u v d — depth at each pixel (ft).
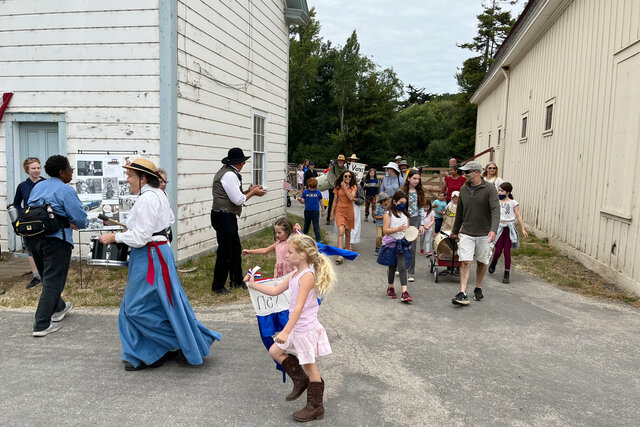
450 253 25.93
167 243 14.21
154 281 13.65
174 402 12.23
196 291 22.35
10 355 15.02
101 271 25.59
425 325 18.78
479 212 21.38
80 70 26.22
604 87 27.81
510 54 51.47
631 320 19.56
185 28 26.45
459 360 15.34
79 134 26.50
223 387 13.14
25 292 21.79
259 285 12.99
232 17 32.78
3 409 11.71
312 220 35.99
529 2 46.98
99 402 12.16
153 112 25.64
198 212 28.78
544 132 40.42
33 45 26.61
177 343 14.17
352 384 13.52
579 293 23.75
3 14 26.71
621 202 24.66
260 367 14.48
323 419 11.59
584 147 30.60
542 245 37.11
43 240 16.33
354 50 179.01
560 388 13.44
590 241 28.91
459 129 164.76
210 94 29.84
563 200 34.47
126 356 13.87
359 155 180.65
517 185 51.11
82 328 17.48
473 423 11.53
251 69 36.81
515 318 19.74
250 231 38.27
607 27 27.81
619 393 13.19
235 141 34.06
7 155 27.73
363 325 18.71
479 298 22.40
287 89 47.19
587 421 11.69
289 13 45.14
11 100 27.07
